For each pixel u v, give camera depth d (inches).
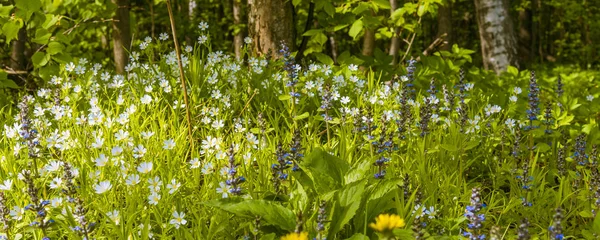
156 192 139.2
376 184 136.5
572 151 217.6
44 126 183.2
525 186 158.4
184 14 684.1
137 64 229.3
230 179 137.5
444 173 167.9
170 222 130.7
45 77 230.4
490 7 433.7
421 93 249.8
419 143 176.6
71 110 194.9
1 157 167.2
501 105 237.1
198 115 197.3
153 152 165.8
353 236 122.3
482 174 187.6
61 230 142.0
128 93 210.7
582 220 162.6
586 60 928.9
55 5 288.5
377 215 136.4
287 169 155.9
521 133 206.8
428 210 149.7
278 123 213.6
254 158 161.0
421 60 279.7
